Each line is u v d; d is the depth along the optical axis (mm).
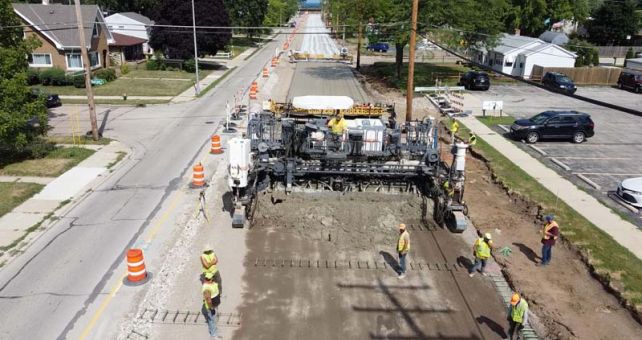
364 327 12023
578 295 13367
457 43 40875
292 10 156125
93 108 26375
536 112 35312
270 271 14391
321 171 18547
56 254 14898
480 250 14000
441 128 30547
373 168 18641
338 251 15656
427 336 11742
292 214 17734
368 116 24641
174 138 27672
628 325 12125
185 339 11406
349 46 87750
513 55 51625
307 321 12188
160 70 53719
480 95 41594
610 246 15734
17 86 21484
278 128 20062
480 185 21500
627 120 33406
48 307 12375
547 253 14688
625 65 55438
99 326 11727
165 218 17516
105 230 16531
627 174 22656
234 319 12188
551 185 21062
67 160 23500
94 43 48438
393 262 15094
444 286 13836
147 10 78750
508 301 13180
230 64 60719
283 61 64562
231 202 19031
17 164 22766
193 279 13797
